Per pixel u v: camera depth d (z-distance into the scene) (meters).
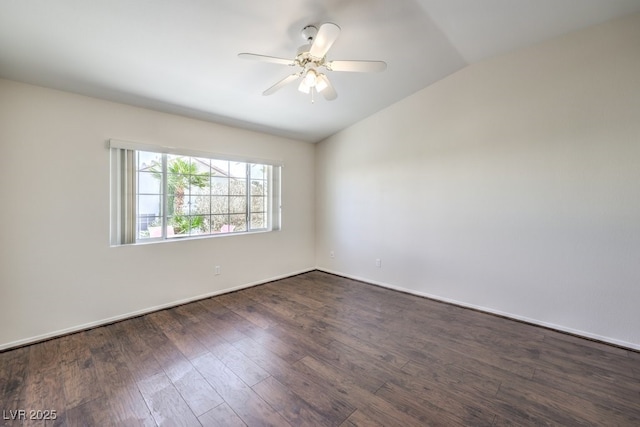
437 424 1.57
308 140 4.75
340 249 4.61
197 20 2.01
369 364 2.14
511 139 2.89
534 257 2.79
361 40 2.48
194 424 1.57
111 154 2.84
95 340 2.49
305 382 1.93
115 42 2.10
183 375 2.00
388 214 3.94
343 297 3.61
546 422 1.58
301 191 4.74
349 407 1.70
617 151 2.37
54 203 2.52
